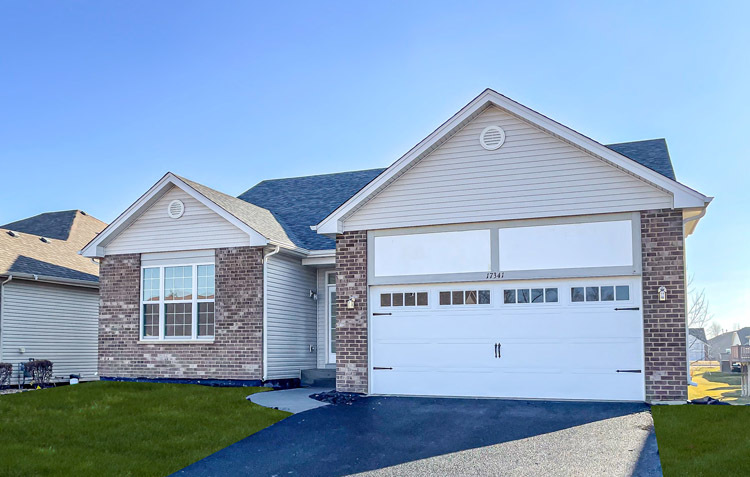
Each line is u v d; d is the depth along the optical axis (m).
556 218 14.77
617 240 14.26
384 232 16.11
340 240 16.45
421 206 15.80
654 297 13.91
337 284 16.38
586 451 10.35
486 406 13.85
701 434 10.92
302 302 19.61
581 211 14.52
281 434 11.99
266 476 9.77
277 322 18.25
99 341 19.38
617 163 14.09
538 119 14.68
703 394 16.42
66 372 23.44
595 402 13.88
